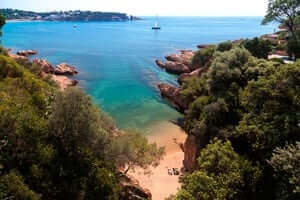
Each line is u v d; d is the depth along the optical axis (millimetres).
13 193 12781
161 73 72188
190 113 33188
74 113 17250
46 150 15812
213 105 26875
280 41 56594
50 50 104938
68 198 15070
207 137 25891
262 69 29484
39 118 18047
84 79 64125
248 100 23453
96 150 18531
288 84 20562
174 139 36094
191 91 42156
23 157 14953
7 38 143000
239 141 22672
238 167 17797
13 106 17328
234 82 29562
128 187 20641
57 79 58594
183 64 72625
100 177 16875
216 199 15211
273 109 20469
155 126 40188
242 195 16766
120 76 68062
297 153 14445
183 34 186625
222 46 50844
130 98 52188
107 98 51812
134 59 91562
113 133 22734
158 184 25078
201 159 19422
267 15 43969
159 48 117750
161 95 54094
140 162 21875
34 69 42719
